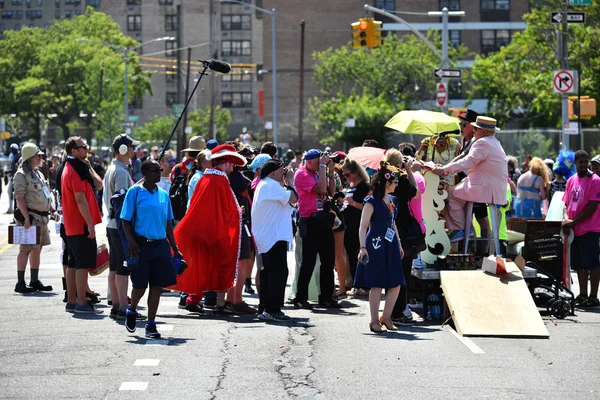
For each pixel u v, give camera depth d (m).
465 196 15.02
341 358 11.59
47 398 9.57
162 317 14.83
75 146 14.75
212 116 83.38
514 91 63.78
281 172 14.69
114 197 13.16
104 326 13.74
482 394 9.82
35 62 116.06
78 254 14.88
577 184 15.79
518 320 13.32
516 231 17.12
